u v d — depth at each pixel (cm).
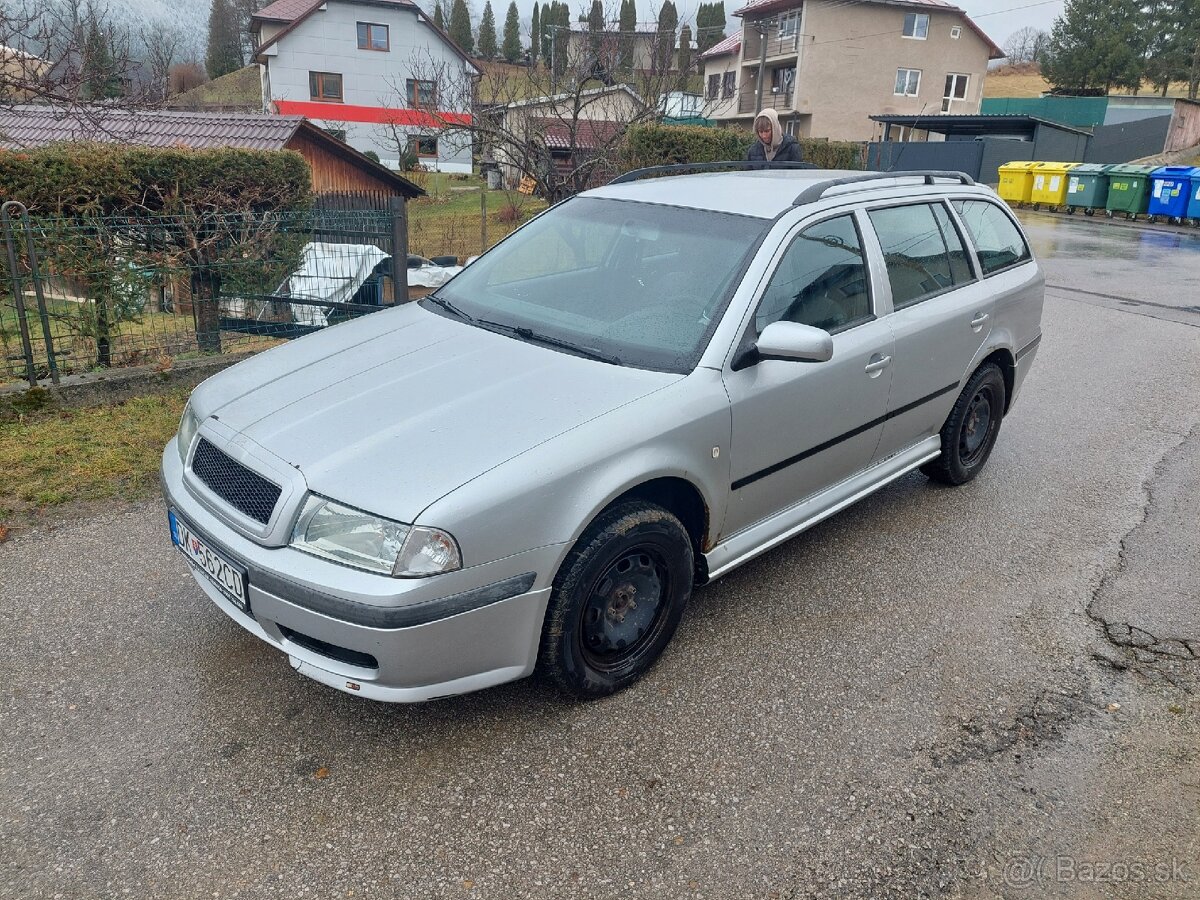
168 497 305
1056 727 306
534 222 426
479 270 409
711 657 340
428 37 4359
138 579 378
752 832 255
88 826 249
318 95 4291
